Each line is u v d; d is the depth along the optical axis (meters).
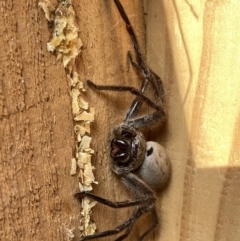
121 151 0.27
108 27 0.26
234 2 0.26
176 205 0.28
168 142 0.28
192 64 0.27
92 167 0.26
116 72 0.27
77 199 0.25
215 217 0.27
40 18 0.24
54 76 0.24
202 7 0.27
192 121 0.27
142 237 0.28
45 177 0.24
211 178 0.27
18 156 0.24
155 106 0.28
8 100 0.23
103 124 0.27
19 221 0.24
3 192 0.23
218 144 0.27
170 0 0.27
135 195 0.28
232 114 0.26
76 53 0.25
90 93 0.26
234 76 0.26
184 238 0.28
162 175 0.28
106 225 0.27
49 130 0.24
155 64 0.28
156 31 0.28
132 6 0.27
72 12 0.25
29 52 0.24
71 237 0.25
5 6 0.23
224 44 0.26
